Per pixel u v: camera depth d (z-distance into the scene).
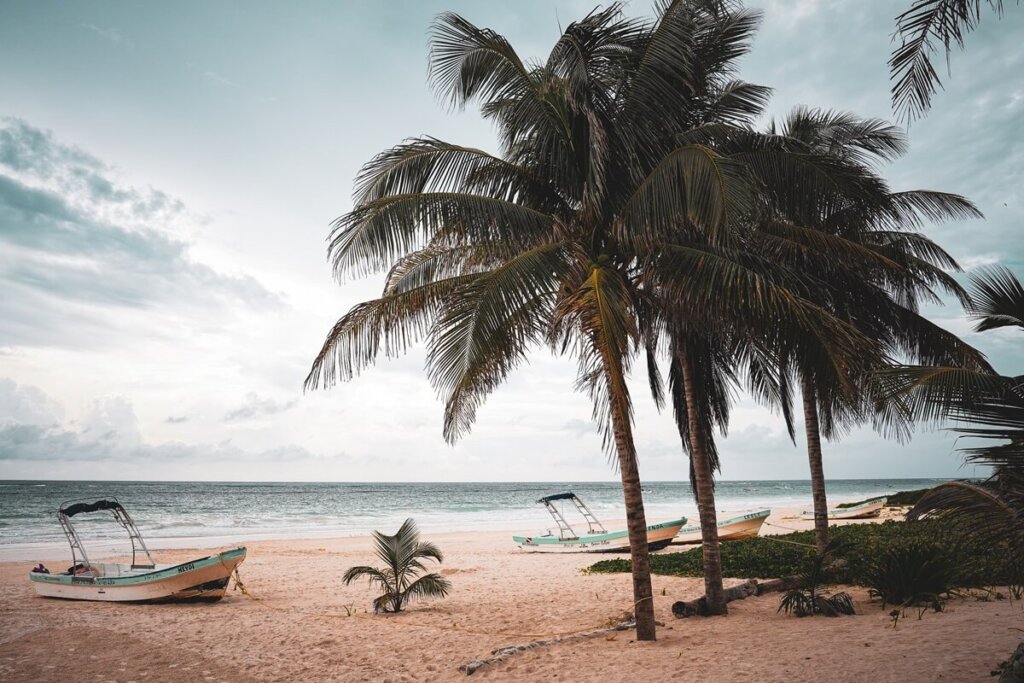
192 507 59.19
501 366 7.63
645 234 7.43
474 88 8.09
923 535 15.48
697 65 8.19
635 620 8.74
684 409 11.21
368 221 7.38
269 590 15.31
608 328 6.66
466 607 12.05
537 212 8.08
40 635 10.23
